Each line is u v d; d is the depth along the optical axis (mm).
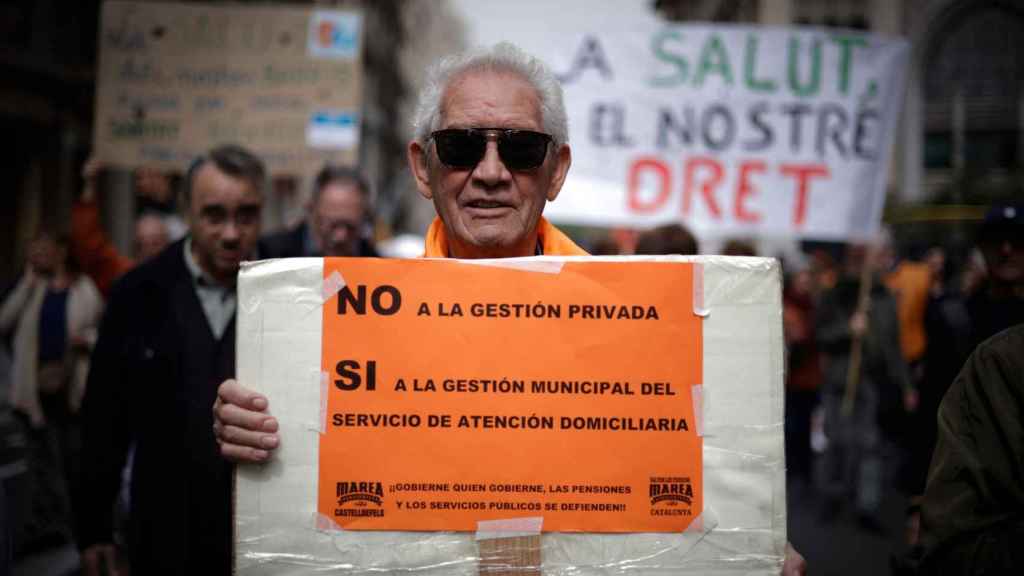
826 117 4809
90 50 15258
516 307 1496
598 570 1456
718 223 4805
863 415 5902
